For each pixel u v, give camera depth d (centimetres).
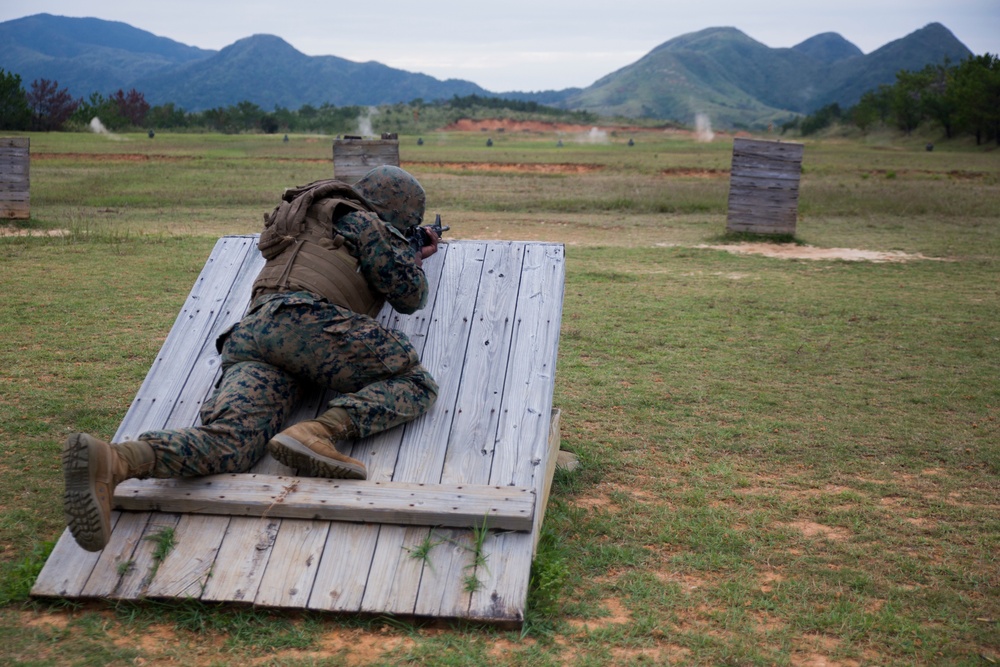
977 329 930
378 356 382
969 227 1898
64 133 7631
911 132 9638
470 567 343
